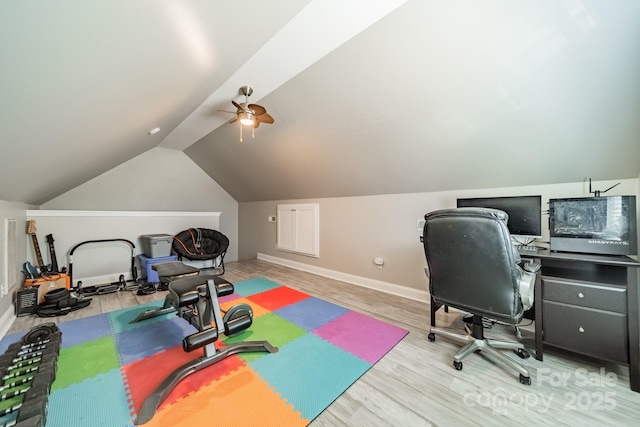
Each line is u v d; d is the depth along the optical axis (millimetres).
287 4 1268
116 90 1244
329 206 3936
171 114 2430
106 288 3387
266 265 4781
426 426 1196
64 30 670
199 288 1709
